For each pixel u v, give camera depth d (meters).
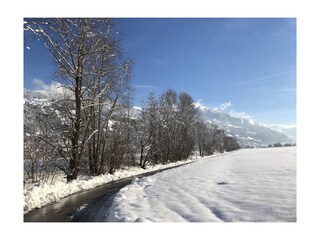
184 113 41.22
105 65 16.62
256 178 12.16
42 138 14.67
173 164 35.25
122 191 11.65
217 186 10.73
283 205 6.78
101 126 20.48
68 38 14.34
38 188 11.50
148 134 30.12
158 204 8.28
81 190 14.67
